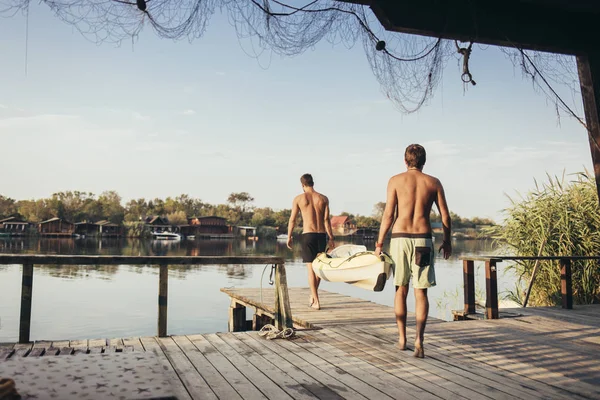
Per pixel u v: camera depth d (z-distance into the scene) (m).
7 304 15.51
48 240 85.50
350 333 5.21
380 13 4.07
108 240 93.62
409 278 4.27
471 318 6.74
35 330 11.38
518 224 9.57
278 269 5.16
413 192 4.19
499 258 6.59
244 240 111.56
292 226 7.04
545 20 4.52
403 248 4.17
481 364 4.00
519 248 9.59
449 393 3.21
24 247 56.34
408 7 4.12
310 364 3.89
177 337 4.76
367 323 5.94
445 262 33.84
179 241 95.19
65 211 117.38
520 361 4.11
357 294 16.64
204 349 4.30
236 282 22.98
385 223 4.30
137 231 109.88
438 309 11.55
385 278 5.22
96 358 2.22
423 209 4.18
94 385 1.83
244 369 3.70
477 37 4.31
